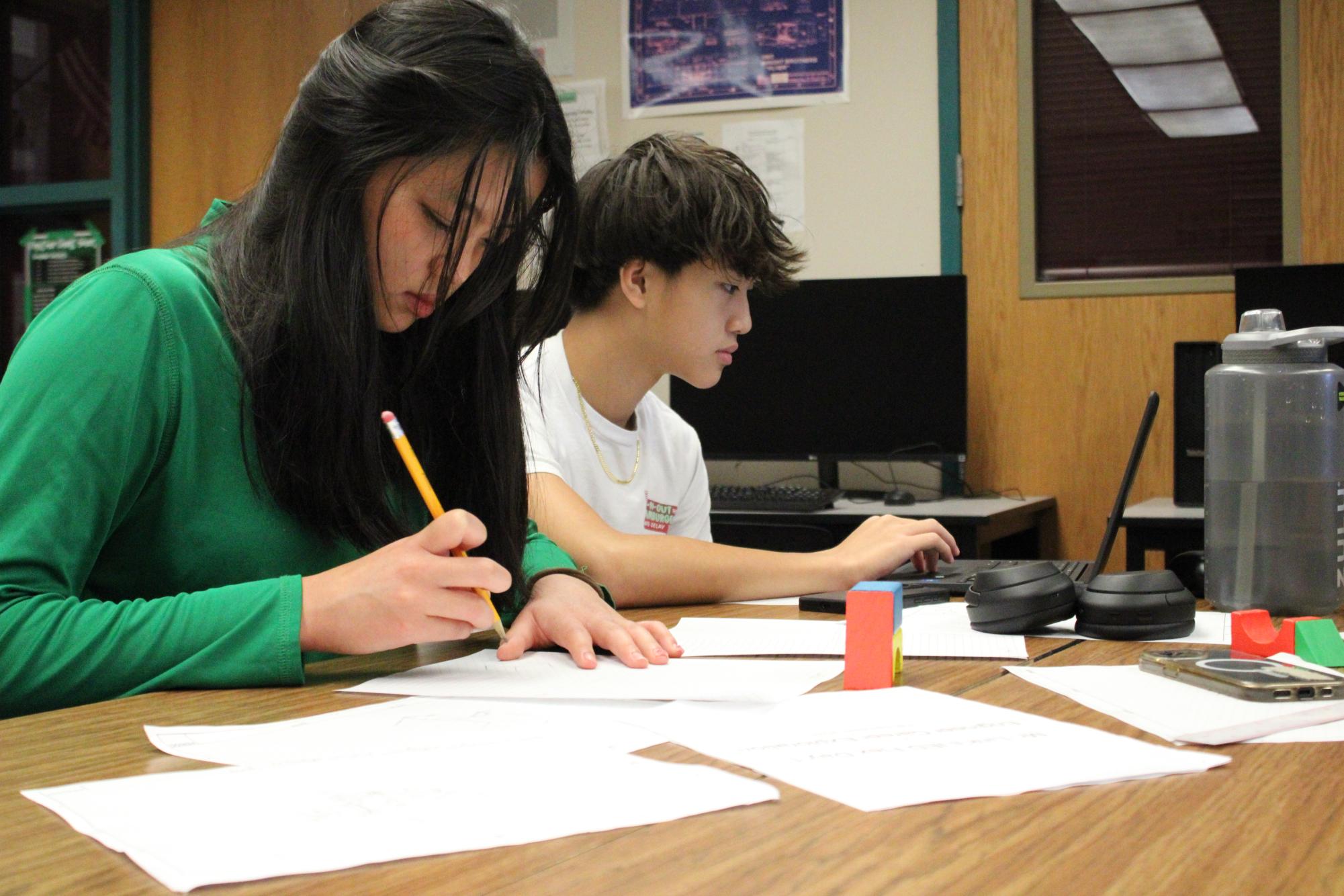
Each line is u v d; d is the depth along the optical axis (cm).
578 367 158
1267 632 84
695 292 151
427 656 93
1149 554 271
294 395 90
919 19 289
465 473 103
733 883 42
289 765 57
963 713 67
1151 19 274
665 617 115
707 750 60
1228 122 269
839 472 296
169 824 48
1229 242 270
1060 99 282
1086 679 77
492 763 57
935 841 46
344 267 86
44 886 42
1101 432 279
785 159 299
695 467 175
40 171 367
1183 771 56
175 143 353
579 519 131
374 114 83
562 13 314
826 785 53
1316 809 50
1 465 81
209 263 97
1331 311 238
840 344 280
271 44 342
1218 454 107
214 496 91
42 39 366
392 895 41
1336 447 104
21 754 61
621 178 152
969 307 288
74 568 82
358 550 96
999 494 287
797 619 112
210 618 79
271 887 42
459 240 86
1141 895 41
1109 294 277
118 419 85
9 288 374
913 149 290
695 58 305
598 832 48
